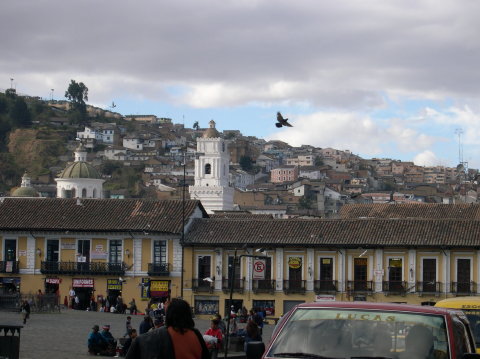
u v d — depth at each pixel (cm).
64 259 8881
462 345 1692
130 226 8706
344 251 8369
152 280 8706
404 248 8231
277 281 8488
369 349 1614
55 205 9238
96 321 6650
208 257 8644
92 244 8844
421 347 1603
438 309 1717
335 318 1688
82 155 19000
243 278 8556
